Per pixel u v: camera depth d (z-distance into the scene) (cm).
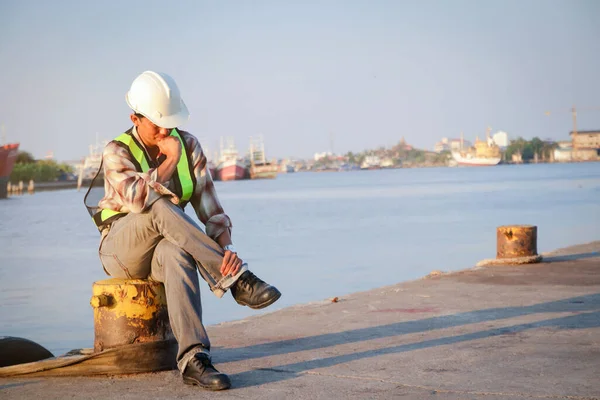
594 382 438
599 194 6053
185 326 457
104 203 484
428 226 3338
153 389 449
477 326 625
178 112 488
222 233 501
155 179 469
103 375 484
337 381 460
